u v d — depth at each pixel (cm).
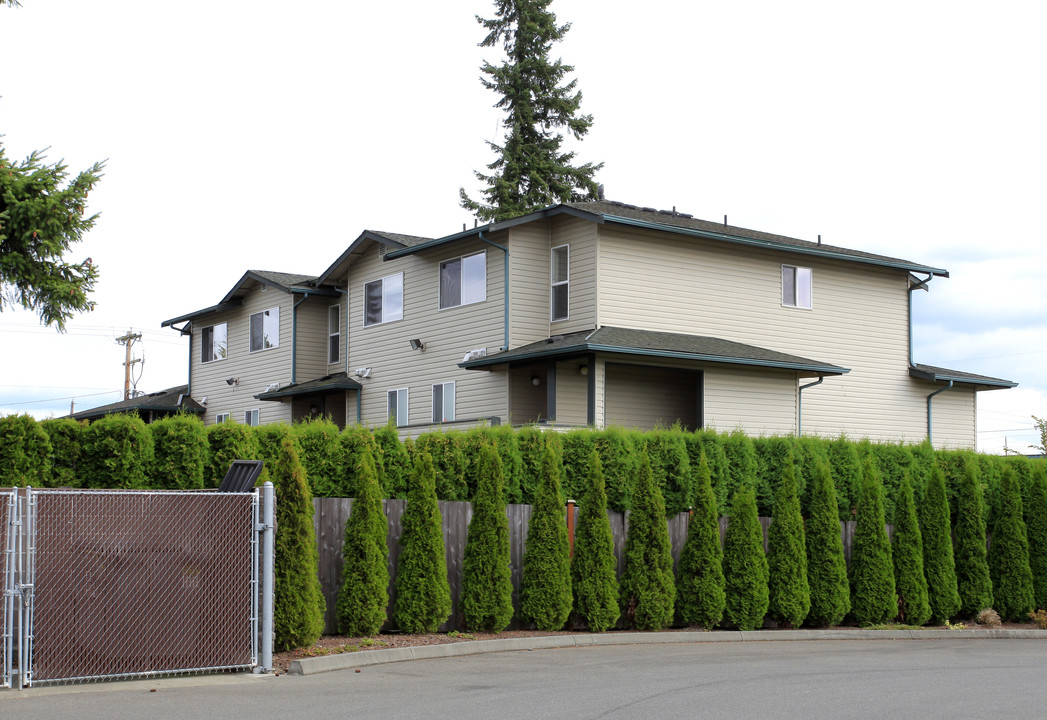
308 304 3366
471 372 2591
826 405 2817
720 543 1548
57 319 1672
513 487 1481
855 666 1178
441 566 1330
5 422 1105
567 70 4975
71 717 789
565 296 2514
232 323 3716
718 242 2645
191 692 923
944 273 3033
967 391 3152
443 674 1063
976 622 1830
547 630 1411
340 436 1349
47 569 955
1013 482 1903
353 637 1254
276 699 888
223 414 3728
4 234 1566
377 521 1277
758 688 988
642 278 2500
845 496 1798
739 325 2661
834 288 2880
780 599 1570
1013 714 873
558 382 2370
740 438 1712
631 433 1611
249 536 1060
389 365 2911
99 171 1647
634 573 1490
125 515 995
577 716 824
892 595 1683
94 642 970
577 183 4969
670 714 841
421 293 2806
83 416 4103
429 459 1345
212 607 1035
